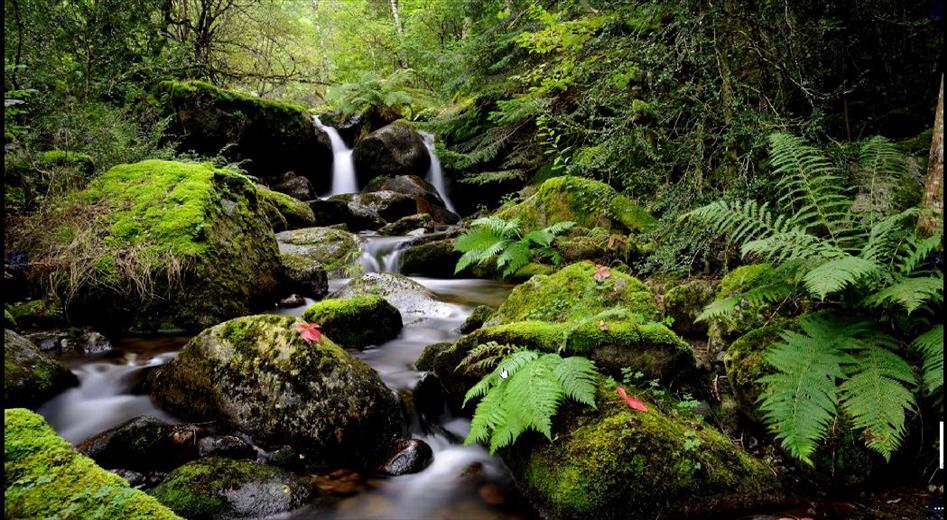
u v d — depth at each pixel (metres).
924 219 2.69
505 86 10.11
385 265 7.82
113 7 8.23
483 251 6.65
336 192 13.15
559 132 9.10
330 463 2.86
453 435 3.21
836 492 2.39
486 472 2.82
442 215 11.96
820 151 3.62
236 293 5.05
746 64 5.28
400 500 2.57
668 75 4.82
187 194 5.20
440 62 10.52
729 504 2.29
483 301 5.84
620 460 2.32
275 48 15.98
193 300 4.71
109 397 3.43
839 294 2.87
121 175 5.53
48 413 3.16
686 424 2.63
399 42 17.50
